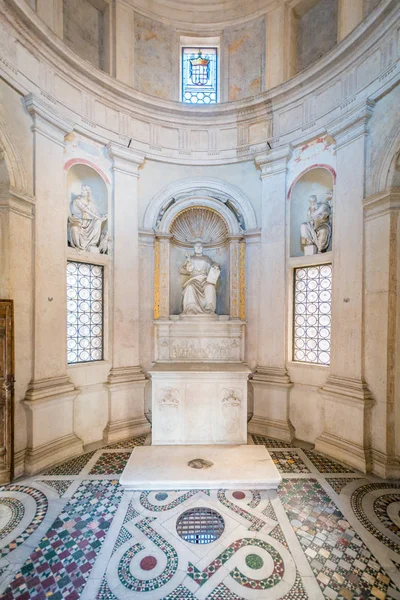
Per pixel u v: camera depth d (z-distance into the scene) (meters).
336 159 4.79
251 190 5.96
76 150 5.03
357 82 4.50
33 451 4.17
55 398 4.42
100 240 5.45
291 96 5.40
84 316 5.25
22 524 3.10
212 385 4.84
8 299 3.93
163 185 6.03
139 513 3.28
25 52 4.18
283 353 5.46
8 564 2.60
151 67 6.01
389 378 4.08
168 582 2.44
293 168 5.50
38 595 2.32
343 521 3.16
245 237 5.96
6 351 3.91
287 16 5.58
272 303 5.60
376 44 4.20
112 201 5.46
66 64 4.73
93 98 5.21
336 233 4.78
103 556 2.69
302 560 2.65
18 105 4.11
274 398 5.48
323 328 5.17
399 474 3.99
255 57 5.97
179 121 6.01
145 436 5.40
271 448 4.92
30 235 4.27
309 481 3.92
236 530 3.02
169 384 4.82
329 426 4.77
